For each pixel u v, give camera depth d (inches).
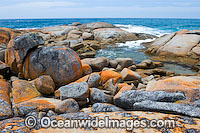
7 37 490.6
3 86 205.3
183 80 171.0
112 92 218.2
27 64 265.6
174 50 482.3
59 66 242.1
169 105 126.5
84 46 559.8
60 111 159.9
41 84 207.5
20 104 162.4
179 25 1772.9
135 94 159.6
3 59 331.9
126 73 258.1
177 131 87.7
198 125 93.7
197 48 455.2
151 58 471.2
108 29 835.4
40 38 274.4
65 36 730.2
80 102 185.9
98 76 237.1
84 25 994.1
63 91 189.3
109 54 515.5
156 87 171.5
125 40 767.1
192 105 137.4
